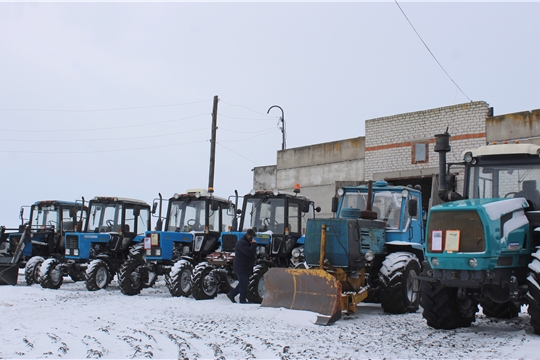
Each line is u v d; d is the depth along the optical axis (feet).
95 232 50.01
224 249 40.93
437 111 56.29
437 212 23.97
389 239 34.17
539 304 22.61
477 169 26.89
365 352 20.07
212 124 77.10
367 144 62.54
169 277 42.45
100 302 36.86
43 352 20.04
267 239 39.99
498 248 22.79
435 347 21.01
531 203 25.36
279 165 73.51
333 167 66.74
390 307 30.83
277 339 22.52
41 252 55.77
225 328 25.13
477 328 26.03
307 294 29.40
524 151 25.84
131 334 23.58
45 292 44.65
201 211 44.98
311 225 31.48
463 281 23.08
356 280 30.68
